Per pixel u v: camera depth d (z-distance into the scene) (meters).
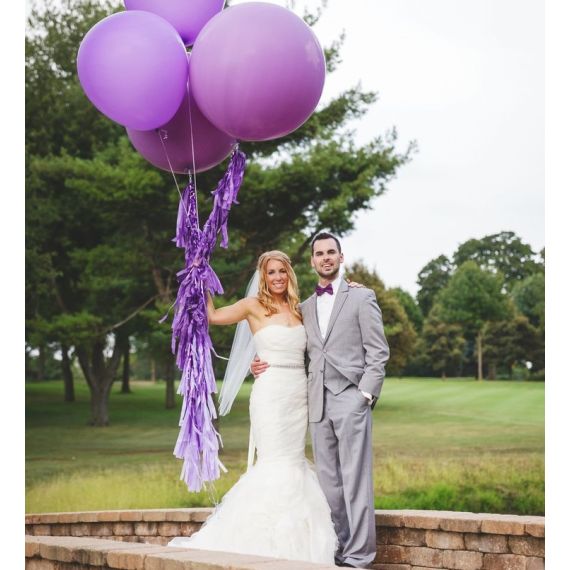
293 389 4.43
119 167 13.85
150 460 13.65
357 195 13.55
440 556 4.51
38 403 17.84
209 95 3.91
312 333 4.47
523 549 4.30
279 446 4.39
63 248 16.25
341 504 4.43
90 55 3.94
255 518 4.27
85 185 13.54
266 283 4.52
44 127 15.98
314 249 4.50
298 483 4.35
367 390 4.30
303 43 3.91
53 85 16.05
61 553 3.65
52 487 13.01
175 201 13.66
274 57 3.81
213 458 4.27
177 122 4.27
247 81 3.81
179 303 4.35
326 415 4.40
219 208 4.38
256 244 14.07
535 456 12.17
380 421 13.70
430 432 13.12
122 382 19.81
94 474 13.20
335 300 4.45
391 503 12.09
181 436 4.30
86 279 15.77
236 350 4.75
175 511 5.42
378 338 4.35
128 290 15.52
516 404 13.41
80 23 16.34
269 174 13.09
